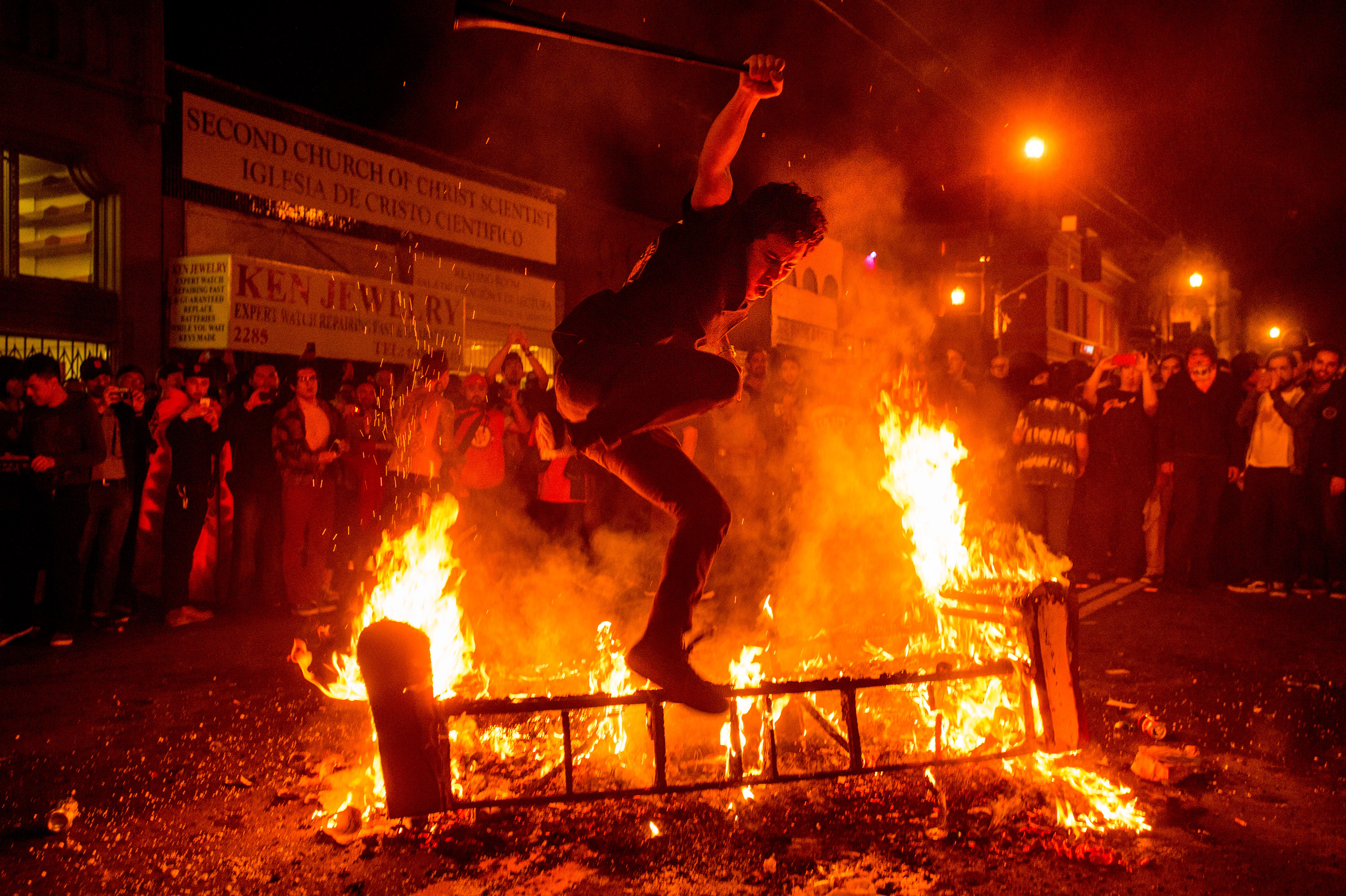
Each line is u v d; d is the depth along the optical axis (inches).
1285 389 328.5
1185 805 134.3
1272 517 331.0
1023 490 338.3
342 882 111.9
